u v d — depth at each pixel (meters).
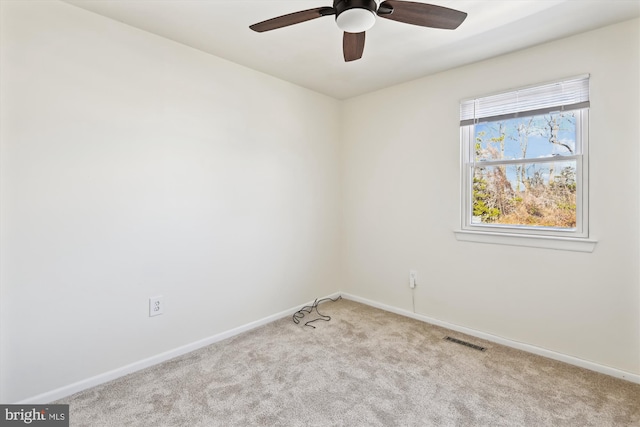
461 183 2.79
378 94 3.35
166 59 2.28
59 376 1.88
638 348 2.02
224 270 2.67
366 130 3.47
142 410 1.76
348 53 1.92
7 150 1.69
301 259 3.32
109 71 2.02
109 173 2.04
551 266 2.34
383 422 1.66
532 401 1.83
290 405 1.80
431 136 2.95
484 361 2.29
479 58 2.57
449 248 2.87
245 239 2.82
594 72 2.13
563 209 2.33
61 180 1.86
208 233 2.56
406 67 2.76
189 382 2.03
